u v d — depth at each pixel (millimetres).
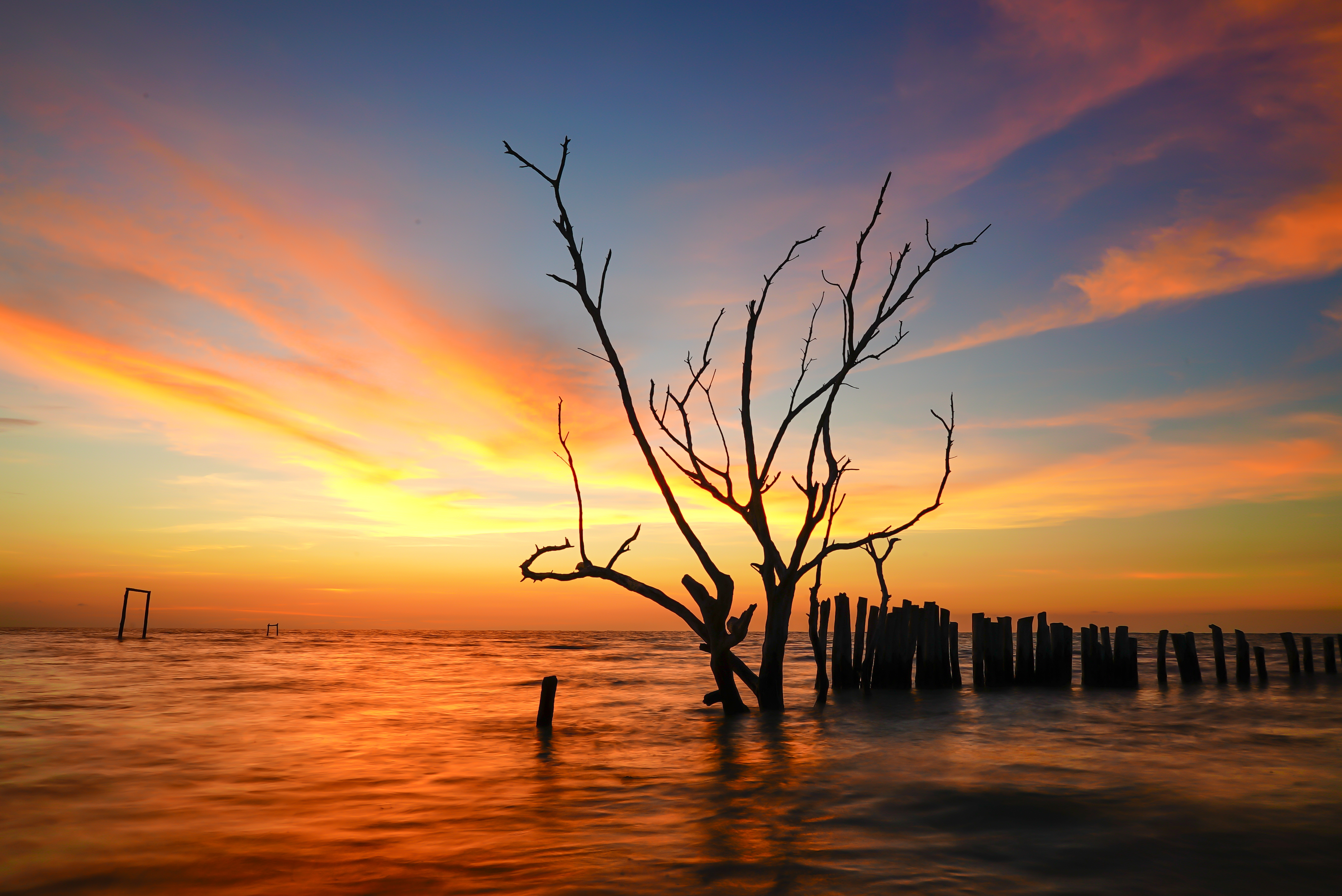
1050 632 21703
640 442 14516
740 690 20828
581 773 9867
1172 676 27297
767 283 15273
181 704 17109
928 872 5816
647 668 33094
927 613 20766
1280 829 7023
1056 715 15797
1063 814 7598
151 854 6453
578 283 14641
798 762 10609
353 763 10578
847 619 19719
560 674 28781
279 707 16969
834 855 6254
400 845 6652
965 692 20203
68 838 6906
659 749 11719
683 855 6266
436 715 15992
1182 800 8195
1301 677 25141
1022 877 5699
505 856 6281
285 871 5988
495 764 10531
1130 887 5492
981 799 8266
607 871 5863
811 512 15070
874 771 9875
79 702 17188
